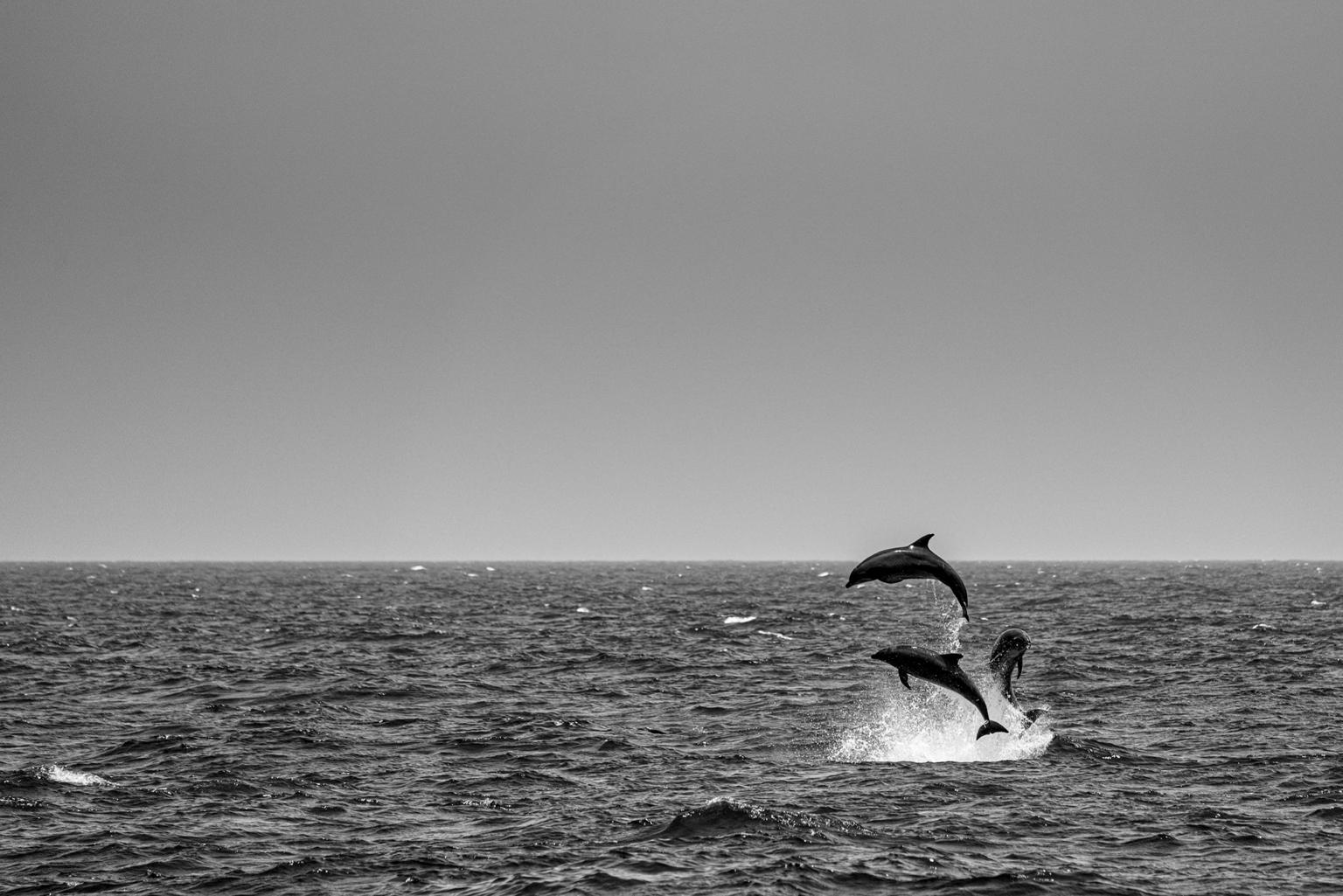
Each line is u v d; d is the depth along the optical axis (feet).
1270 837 199.21
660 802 229.04
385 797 235.20
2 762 270.26
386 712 346.74
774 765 266.77
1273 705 346.74
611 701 373.61
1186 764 259.19
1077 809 218.59
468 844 199.82
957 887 172.35
